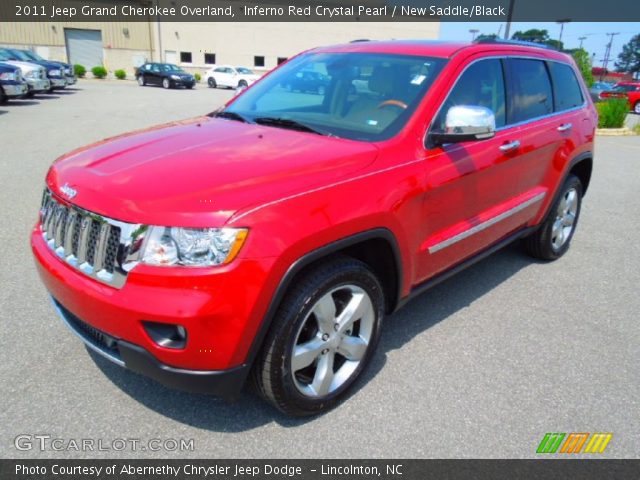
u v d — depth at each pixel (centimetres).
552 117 443
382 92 331
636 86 2681
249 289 221
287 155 270
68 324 266
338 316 273
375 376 313
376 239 281
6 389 282
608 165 1079
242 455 249
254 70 4691
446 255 339
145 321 220
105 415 269
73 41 4356
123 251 222
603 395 307
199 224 217
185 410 276
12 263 434
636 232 627
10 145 938
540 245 491
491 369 327
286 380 249
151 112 1589
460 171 325
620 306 423
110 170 258
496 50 380
